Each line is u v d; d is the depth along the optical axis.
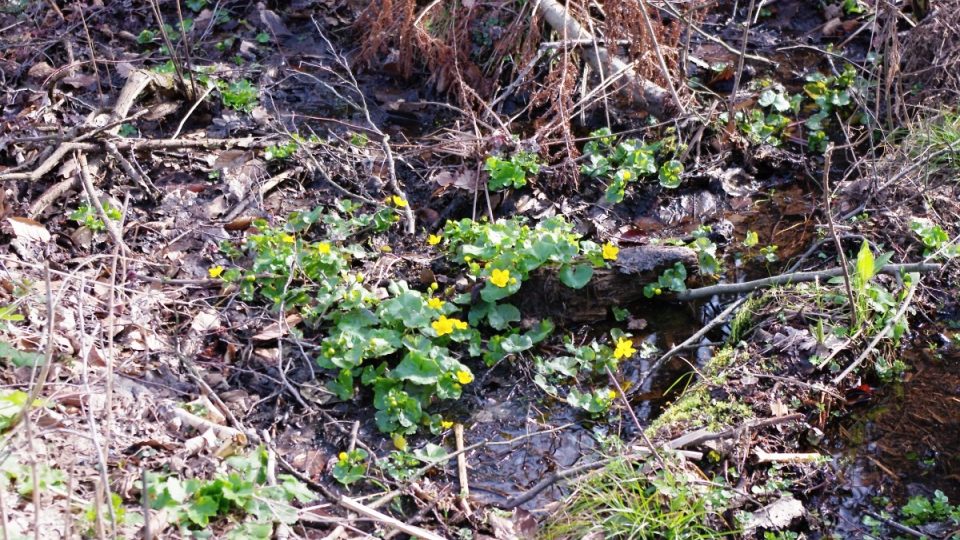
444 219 2.96
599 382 2.64
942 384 2.64
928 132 3.02
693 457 2.43
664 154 3.16
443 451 2.45
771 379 2.59
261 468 2.34
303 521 2.30
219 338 2.63
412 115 3.31
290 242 2.76
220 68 3.37
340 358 2.56
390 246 2.87
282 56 3.45
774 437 2.50
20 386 2.36
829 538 2.36
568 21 3.29
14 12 3.52
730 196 3.09
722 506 2.34
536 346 2.69
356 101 3.33
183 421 2.40
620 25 3.28
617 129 3.25
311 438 2.49
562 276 2.70
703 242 2.86
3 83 3.24
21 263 2.62
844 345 2.64
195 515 2.20
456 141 3.09
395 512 2.36
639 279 2.76
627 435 2.53
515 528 2.32
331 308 2.70
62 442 2.28
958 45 3.26
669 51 3.28
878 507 2.41
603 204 3.03
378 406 2.52
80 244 2.76
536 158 3.05
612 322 2.76
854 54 3.54
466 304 2.72
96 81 3.27
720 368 2.62
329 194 3.00
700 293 2.77
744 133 3.22
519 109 3.32
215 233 2.86
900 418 2.57
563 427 2.54
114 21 3.53
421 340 2.59
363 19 3.44
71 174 2.89
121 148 2.97
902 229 2.92
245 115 3.22
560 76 3.17
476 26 3.46
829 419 2.57
